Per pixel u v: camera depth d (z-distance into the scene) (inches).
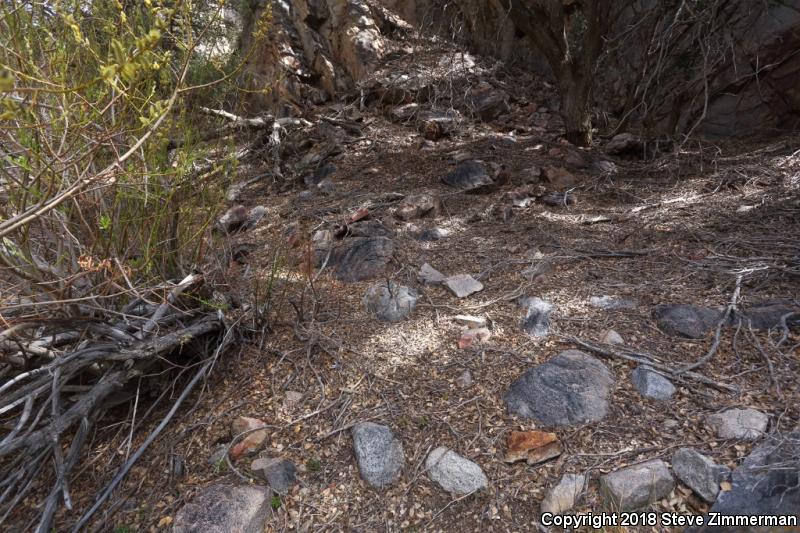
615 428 90.8
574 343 110.4
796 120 233.8
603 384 98.7
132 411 105.2
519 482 85.4
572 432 91.3
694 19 224.4
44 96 76.1
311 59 315.0
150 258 95.6
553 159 225.3
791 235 138.4
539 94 302.2
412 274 145.2
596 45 234.4
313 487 88.6
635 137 240.4
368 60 309.9
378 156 241.4
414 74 299.3
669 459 83.5
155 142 90.1
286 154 254.1
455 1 341.7
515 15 234.2
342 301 134.4
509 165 217.8
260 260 159.0
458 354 112.1
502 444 91.4
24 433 85.7
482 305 128.2
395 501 85.9
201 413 103.0
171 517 84.4
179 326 106.3
